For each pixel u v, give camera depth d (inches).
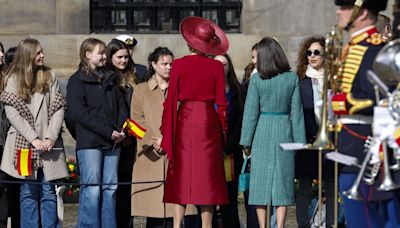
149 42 660.7
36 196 466.6
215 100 450.3
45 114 463.5
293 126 451.5
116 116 470.3
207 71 446.9
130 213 488.1
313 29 652.1
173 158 446.6
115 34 663.8
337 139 327.9
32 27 657.6
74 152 637.3
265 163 449.7
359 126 322.7
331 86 328.5
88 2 658.8
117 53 483.8
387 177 304.3
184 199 443.8
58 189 477.4
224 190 447.5
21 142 460.8
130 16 669.3
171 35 661.3
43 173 462.6
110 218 467.5
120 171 481.1
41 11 657.6
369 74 301.7
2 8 655.8
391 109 301.9
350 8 324.2
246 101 453.7
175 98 446.6
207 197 442.9
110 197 467.2
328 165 455.5
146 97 473.1
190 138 445.1
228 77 479.2
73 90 465.4
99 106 464.8
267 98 448.1
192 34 453.7
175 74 446.6
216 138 447.2
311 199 482.9
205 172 444.5
